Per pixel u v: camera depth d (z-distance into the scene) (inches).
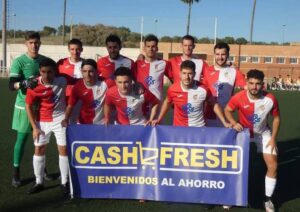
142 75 238.5
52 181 227.5
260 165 272.5
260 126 195.2
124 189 195.5
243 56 1840.6
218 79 235.3
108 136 192.5
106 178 195.2
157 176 192.5
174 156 190.5
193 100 201.2
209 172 188.9
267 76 1800.0
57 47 1565.0
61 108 208.4
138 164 193.3
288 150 324.2
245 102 191.2
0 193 205.5
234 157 186.4
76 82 217.8
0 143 314.8
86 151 193.8
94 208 186.9
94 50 1584.6
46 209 185.0
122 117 208.8
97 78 209.5
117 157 193.8
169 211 185.6
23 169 245.8
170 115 438.3
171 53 1777.8
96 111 209.9
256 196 211.6
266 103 188.4
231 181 187.8
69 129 192.5
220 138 186.5
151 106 209.3
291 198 208.8
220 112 201.8
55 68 201.5
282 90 1314.0
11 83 210.8
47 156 279.4
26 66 217.2
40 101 203.8
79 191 196.5
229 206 189.9
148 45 234.7
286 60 1804.9
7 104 577.9
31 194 205.3
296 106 698.8
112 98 201.5
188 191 191.3
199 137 187.9
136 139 191.9
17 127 215.6
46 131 206.8
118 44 232.8
